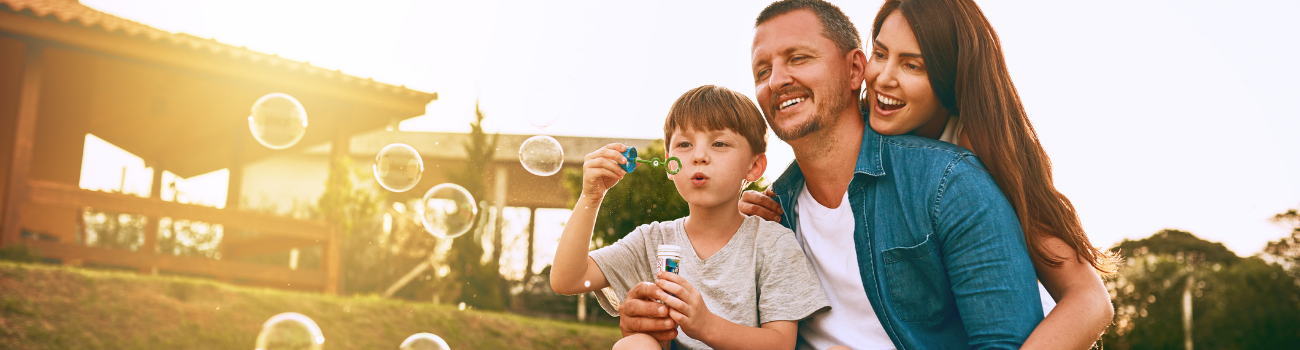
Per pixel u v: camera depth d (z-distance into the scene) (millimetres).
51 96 8312
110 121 10086
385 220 10859
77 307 5184
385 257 10586
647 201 4910
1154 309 21016
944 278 1185
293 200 13672
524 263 11477
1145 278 21516
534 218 11500
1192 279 21078
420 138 10672
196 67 7129
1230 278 20781
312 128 9422
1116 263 1183
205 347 5254
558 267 1274
